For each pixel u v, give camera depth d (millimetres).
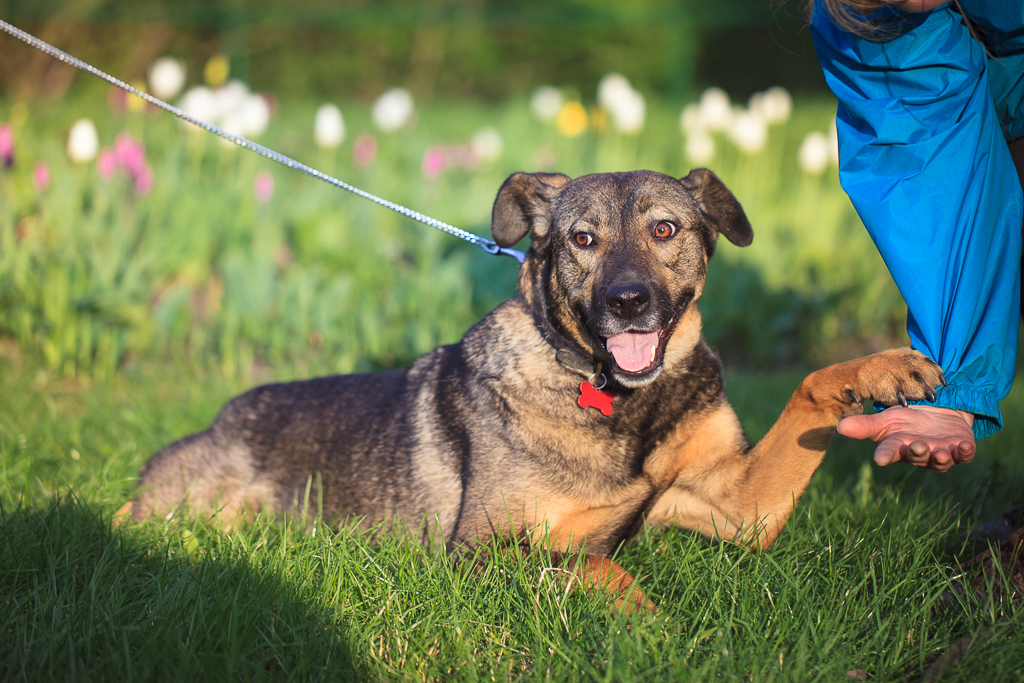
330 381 4125
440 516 3457
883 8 2648
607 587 2703
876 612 2543
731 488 3311
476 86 24938
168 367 6594
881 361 2674
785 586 2676
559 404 3240
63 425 4836
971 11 2748
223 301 6848
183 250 7352
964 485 3699
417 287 6844
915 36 2648
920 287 2629
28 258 6445
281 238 7859
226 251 7586
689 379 3355
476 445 3361
